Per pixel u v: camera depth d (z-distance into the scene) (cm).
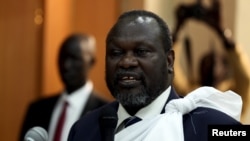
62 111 725
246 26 914
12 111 990
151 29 337
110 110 343
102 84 965
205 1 888
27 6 990
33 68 991
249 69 738
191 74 848
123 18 343
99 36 978
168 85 354
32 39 991
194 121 340
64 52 739
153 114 346
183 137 330
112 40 337
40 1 992
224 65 809
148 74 332
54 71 995
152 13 349
